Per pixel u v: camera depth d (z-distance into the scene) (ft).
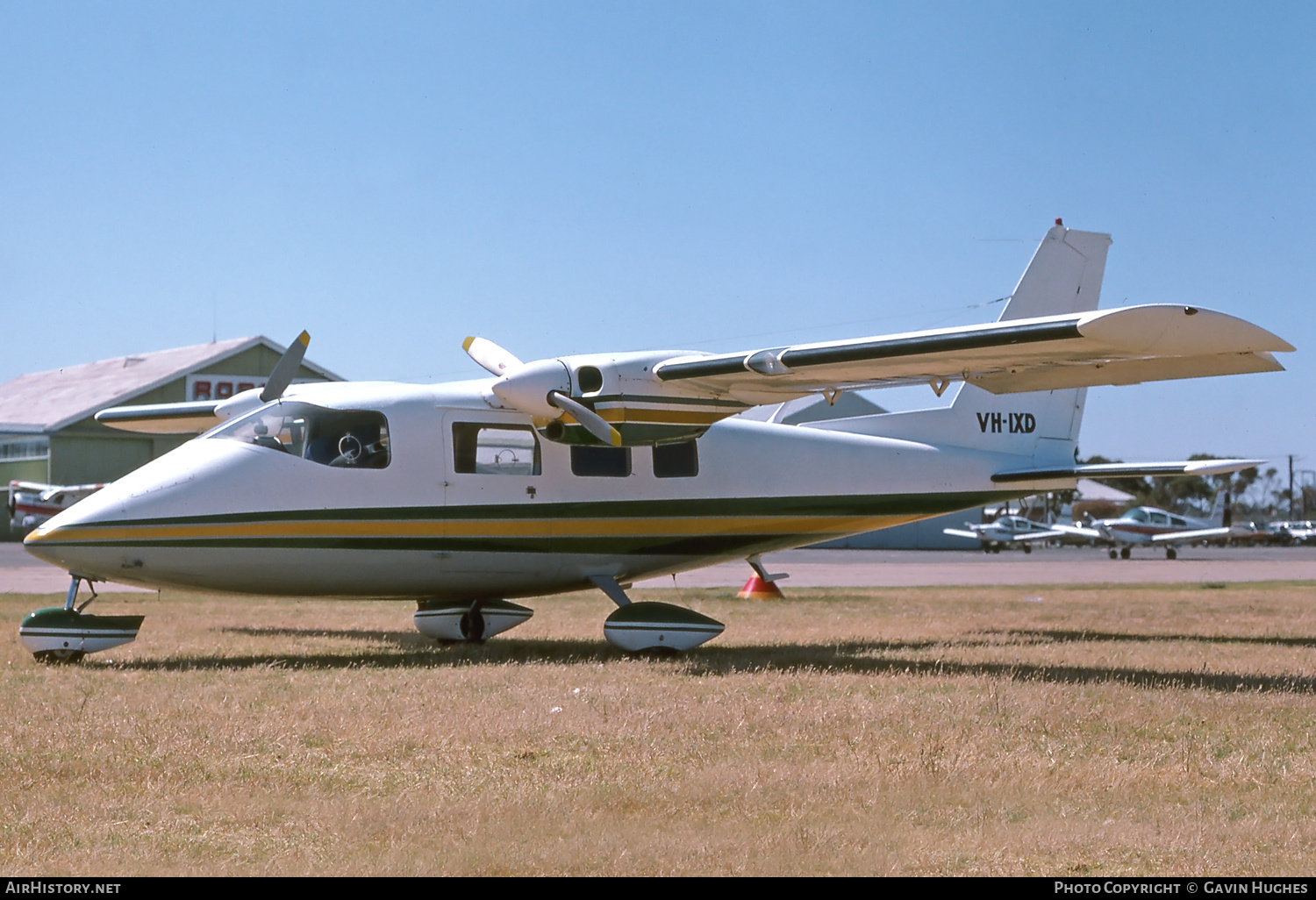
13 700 27.02
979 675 32.58
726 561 45.19
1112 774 20.27
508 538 38.52
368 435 36.83
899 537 206.80
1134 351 31.81
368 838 16.28
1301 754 22.13
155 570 34.27
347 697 27.66
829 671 33.53
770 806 18.03
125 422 48.29
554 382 36.45
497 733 23.21
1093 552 213.87
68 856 15.39
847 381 37.19
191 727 23.49
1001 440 49.67
